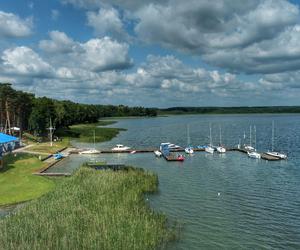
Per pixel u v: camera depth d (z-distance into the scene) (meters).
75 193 54.41
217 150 132.75
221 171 92.19
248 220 51.59
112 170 77.69
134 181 67.69
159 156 121.44
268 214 54.44
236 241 43.91
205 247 41.94
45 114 164.88
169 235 43.84
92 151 129.12
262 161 109.31
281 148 140.00
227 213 54.72
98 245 37.38
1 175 77.00
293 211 55.97
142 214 47.84
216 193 67.38
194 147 142.25
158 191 68.50
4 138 103.06
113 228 41.38
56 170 90.81
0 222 42.88
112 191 56.72
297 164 102.75
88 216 44.47
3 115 149.62
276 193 67.50
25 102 162.00
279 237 45.41
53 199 52.22
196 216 53.12
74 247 36.91
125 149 134.38
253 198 63.69
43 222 42.12
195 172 90.75
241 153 128.38
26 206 49.84
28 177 76.44
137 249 37.97
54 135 175.88
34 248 35.62
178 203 60.09
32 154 111.00
